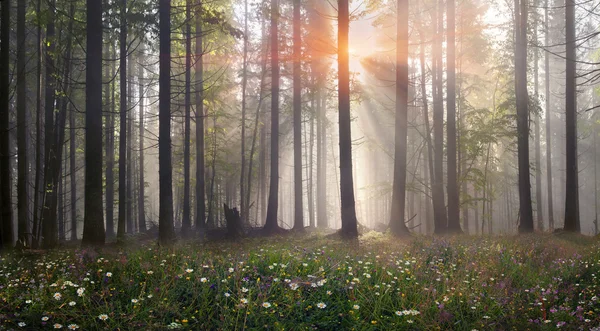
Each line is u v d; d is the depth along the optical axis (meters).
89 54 14.44
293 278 6.22
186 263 7.05
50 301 5.59
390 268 7.20
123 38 21.30
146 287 6.14
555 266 8.58
